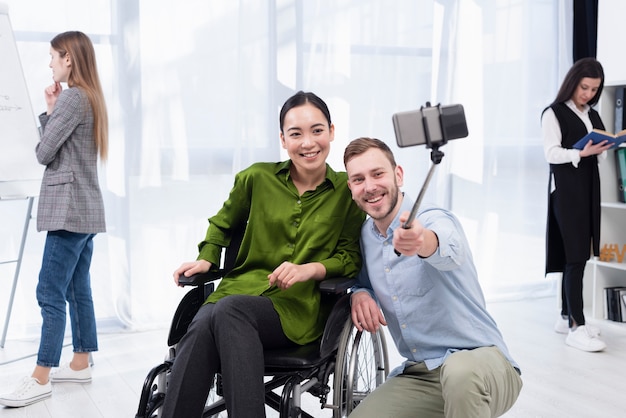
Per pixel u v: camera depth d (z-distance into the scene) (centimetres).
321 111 209
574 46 457
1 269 361
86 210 290
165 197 382
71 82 294
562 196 353
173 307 389
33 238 363
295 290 205
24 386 281
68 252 289
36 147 288
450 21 431
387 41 418
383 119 421
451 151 440
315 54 404
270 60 392
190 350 183
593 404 279
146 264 383
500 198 454
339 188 215
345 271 206
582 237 352
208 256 217
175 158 382
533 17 448
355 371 222
